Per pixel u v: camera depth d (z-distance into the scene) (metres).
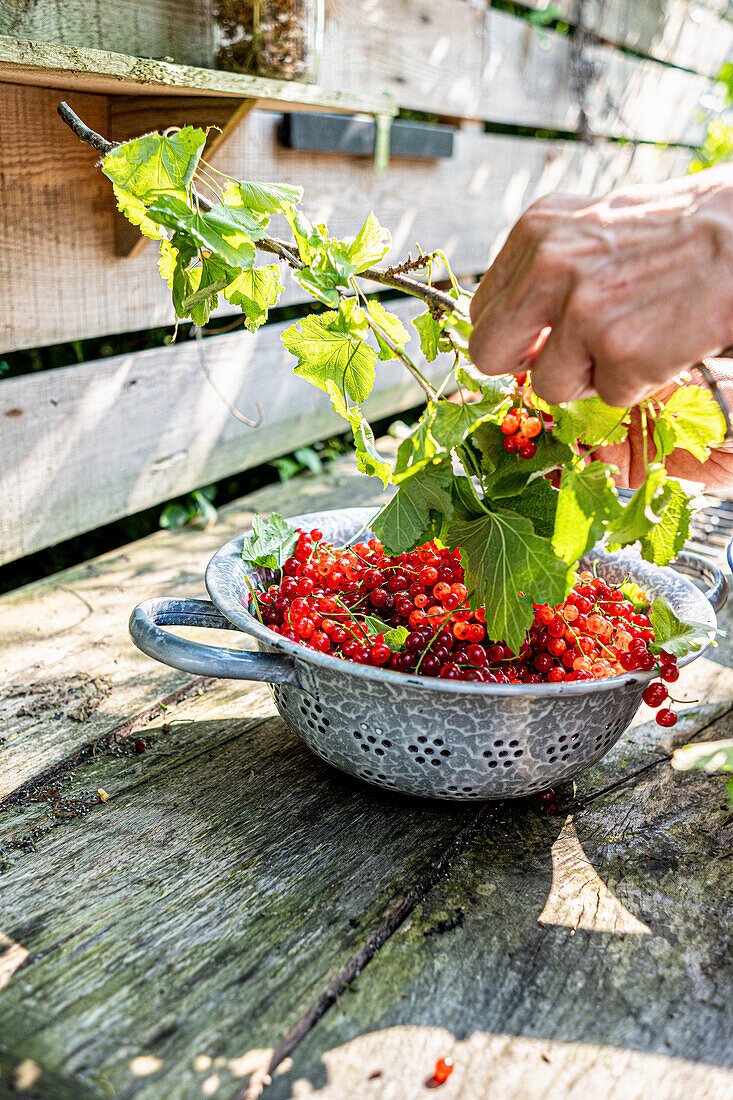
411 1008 0.73
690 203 0.69
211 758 1.08
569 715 0.87
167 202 0.85
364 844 0.93
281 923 0.81
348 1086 0.66
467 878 0.89
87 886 0.85
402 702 0.85
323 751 0.95
